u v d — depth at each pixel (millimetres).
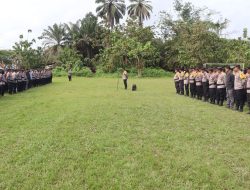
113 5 61969
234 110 15367
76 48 63031
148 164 7242
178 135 9852
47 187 6086
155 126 11188
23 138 9453
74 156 7801
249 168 7035
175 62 53938
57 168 7027
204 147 8586
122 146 8609
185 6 58250
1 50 55656
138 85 32625
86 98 19656
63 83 35719
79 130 10414
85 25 62219
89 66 59531
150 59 53719
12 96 21312
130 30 55000
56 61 61062
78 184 6234
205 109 15492
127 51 51750
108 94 22453
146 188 6047
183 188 6023
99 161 7453
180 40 53031
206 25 50031
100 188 6055
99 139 9289
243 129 10789
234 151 8227
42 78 32781
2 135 9875
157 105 16562
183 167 7074
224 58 49125
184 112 14352
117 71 52281
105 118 12453
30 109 15000
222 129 10734
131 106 15859
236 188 6035
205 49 49375
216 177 6504
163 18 56250
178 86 23359
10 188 6066
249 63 43156
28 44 52344
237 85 15172
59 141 9086
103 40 59062
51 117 12695
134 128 10805
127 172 6789
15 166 7191
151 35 55250
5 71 22781
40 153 8023
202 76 19516
